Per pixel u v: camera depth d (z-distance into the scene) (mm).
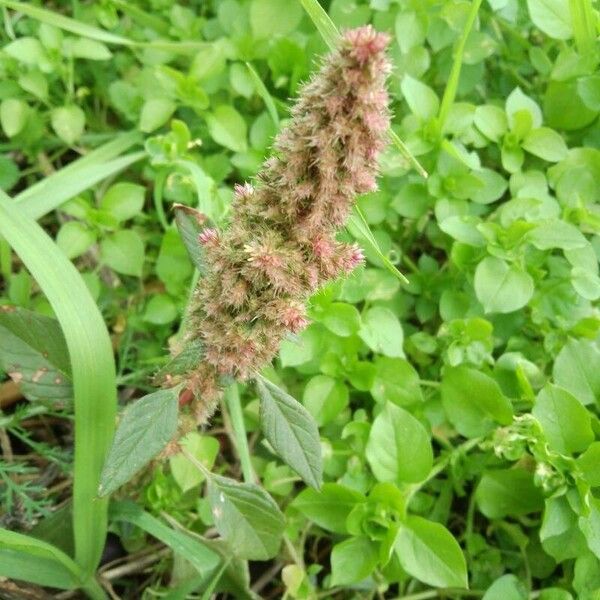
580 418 194
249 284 147
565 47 248
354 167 131
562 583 210
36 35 270
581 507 191
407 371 218
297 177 135
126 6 265
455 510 233
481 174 237
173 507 210
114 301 249
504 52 270
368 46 121
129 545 216
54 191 218
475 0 203
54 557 173
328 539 233
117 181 269
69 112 256
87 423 167
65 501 218
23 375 175
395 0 245
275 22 256
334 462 217
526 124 233
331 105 125
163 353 234
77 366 163
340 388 219
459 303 231
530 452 214
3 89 260
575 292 224
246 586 204
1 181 253
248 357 156
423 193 237
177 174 231
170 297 233
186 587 188
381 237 233
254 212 144
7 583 198
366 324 216
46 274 166
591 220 223
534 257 224
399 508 193
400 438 199
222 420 238
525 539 212
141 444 156
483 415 211
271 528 180
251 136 250
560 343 221
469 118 234
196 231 173
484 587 212
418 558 191
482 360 216
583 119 251
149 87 260
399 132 240
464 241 219
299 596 205
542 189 234
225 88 265
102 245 231
